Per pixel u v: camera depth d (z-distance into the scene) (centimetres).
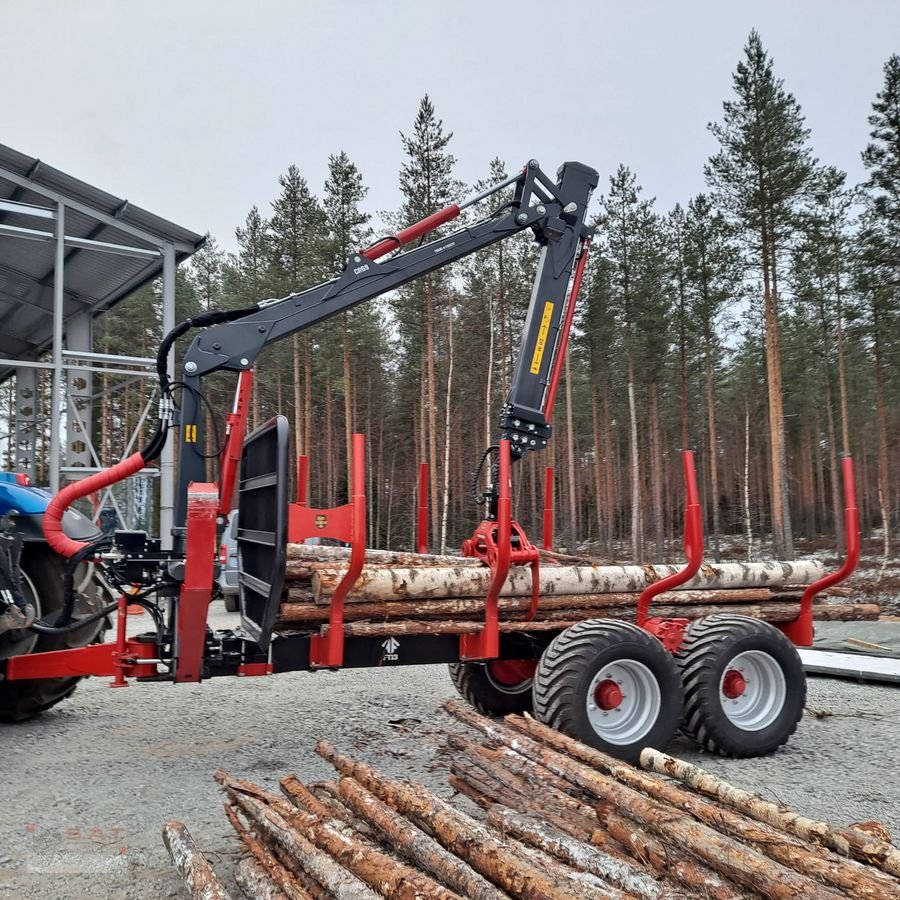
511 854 269
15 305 1808
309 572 496
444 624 525
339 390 2927
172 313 1516
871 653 906
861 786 486
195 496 463
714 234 2595
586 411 3491
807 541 3659
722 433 4312
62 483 1573
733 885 257
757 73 2242
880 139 2080
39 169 1348
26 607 523
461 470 3431
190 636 472
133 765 513
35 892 333
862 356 2861
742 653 558
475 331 3002
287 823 313
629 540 3753
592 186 665
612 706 511
